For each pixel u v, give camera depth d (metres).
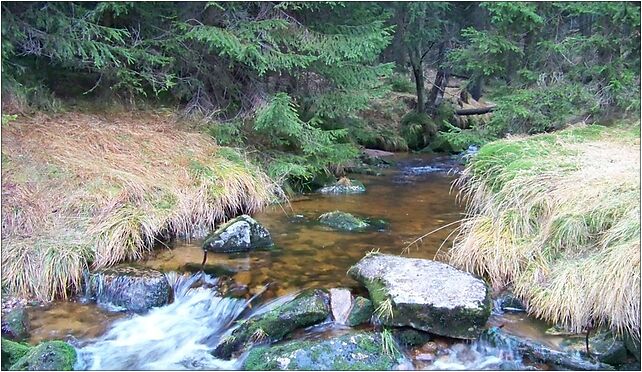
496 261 3.86
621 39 6.34
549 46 6.39
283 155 6.47
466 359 3.19
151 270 3.93
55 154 4.86
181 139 5.86
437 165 8.95
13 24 4.92
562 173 4.40
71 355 3.03
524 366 3.13
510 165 4.73
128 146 5.43
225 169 5.48
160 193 4.81
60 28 5.11
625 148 5.19
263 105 6.23
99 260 3.98
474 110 13.07
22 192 4.27
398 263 3.79
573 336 3.27
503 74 6.98
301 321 3.41
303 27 6.10
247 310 3.62
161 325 3.55
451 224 4.91
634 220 3.54
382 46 6.37
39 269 3.71
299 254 4.42
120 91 6.36
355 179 7.48
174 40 5.84
